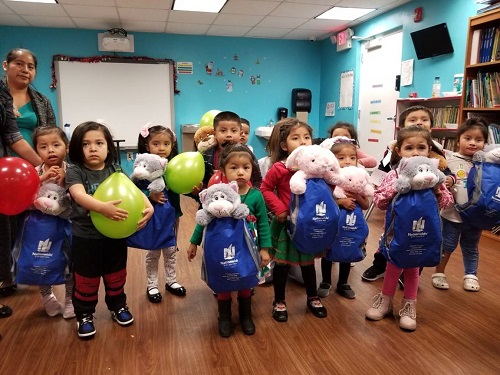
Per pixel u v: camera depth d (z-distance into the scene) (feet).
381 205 5.88
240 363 5.16
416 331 5.95
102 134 5.59
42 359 5.26
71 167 5.55
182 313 6.57
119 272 6.06
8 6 14.74
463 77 11.48
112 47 18.01
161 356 5.32
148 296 7.16
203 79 20.35
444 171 6.99
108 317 6.43
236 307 6.79
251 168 5.94
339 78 20.34
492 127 10.45
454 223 7.20
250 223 5.63
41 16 16.14
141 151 7.03
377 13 16.57
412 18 14.90
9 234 6.70
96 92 18.88
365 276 7.93
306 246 5.68
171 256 7.38
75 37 18.33
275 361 5.20
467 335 5.83
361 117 19.16
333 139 7.12
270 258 6.13
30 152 5.91
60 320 6.34
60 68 18.22
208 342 5.67
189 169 6.41
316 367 5.07
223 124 7.22
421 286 7.62
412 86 15.29
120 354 5.37
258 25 18.15
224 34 19.92
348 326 6.11
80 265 5.61
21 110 7.20
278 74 21.49
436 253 5.49
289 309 6.69
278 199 6.05
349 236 6.28
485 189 6.42
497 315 6.46
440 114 13.23
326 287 7.30
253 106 21.39
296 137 6.48
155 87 19.63
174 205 7.13
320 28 18.97
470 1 12.42
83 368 5.06
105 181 5.36
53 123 7.86
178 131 20.45
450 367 5.05
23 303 6.95
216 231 5.29
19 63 6.95
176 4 14.90
